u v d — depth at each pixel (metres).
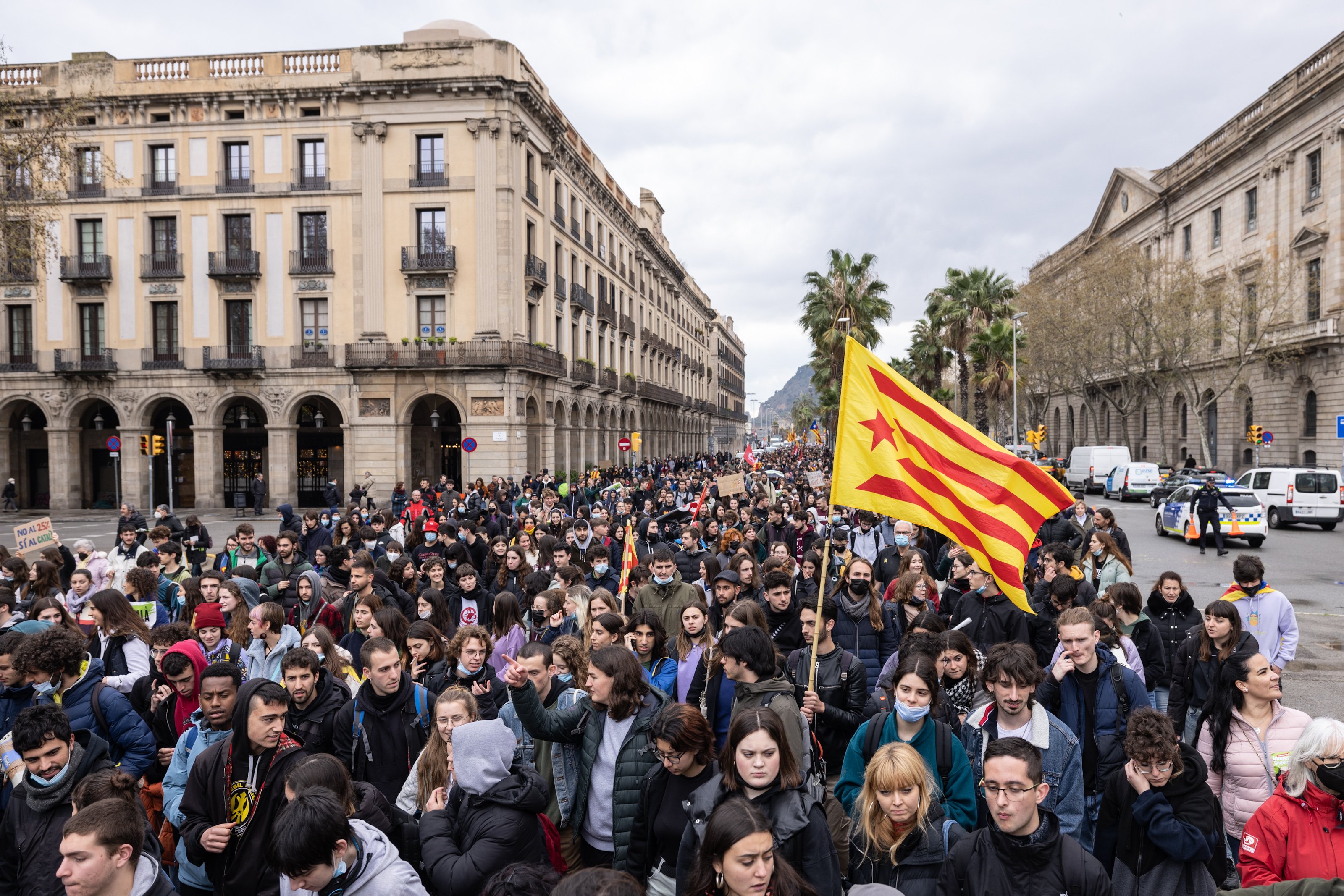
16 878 3.78
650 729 4.25
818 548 9.15
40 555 10.58
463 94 34.22
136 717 4.98
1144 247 59.69
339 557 9.46
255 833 3.87
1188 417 53.06
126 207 36.19
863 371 5.55
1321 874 3.50
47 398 37.25
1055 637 6.86
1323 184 38.19
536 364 35.84
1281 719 4.56
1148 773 3.67
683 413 77.12
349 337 35.28
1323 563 19.38
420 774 4.21
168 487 35.94
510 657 6.29
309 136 35.16
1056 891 3.25
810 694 4.89
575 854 4.69
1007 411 62.62
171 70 35.69
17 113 32.72
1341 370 36.50
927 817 3.67
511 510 20.61
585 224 45.97
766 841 2.71
